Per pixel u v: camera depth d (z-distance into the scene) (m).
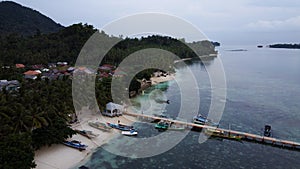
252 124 58.25
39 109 40.12
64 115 44.38
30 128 37.28
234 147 45.41
